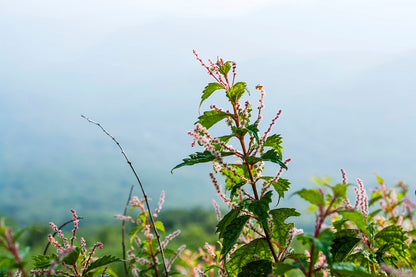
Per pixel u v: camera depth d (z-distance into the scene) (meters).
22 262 1.92
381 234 2.92
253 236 3.44
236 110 3.01
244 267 2.63
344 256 2.65
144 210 3.06
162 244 3.10
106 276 2.93
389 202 3.77
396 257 2.80
